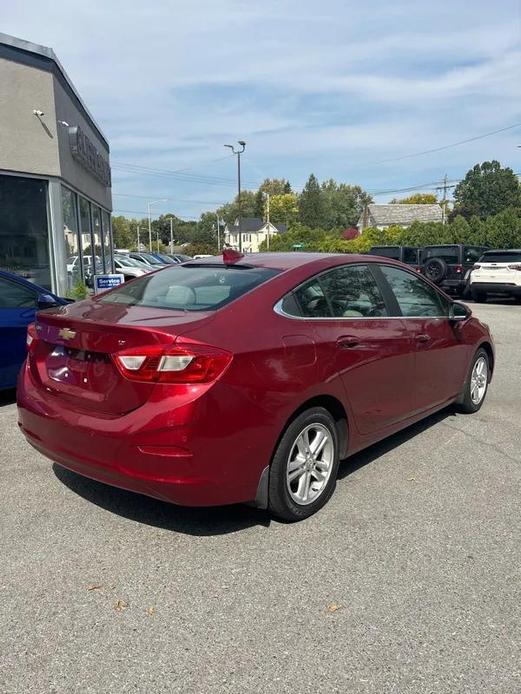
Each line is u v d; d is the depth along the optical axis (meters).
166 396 3.00
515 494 4.00
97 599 2.80
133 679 2.31
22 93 11.68
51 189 12.40
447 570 3.07
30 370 3.81
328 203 112.44
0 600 2.78
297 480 3.56
